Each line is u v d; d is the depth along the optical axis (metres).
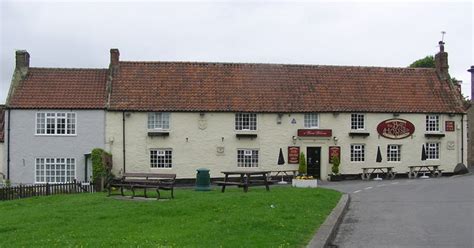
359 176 42.53
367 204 22.53
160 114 40.53
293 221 15.84
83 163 39.50
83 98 40.22
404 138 43.53
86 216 18.03
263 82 43.34
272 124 41.50
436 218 18.14
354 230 15.92
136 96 40.72
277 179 41.00
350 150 42.47
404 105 43.91
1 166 40.22
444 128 44.50
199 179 29.44
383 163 43.03
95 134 39.69
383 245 13.59
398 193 27.22
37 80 41.25
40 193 29.92
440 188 29.45
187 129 40.62
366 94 44.03
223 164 40.84
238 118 41.31
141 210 19.05
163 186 24.91
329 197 23.38
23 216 18.66
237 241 12.64
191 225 15.29
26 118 39.34
